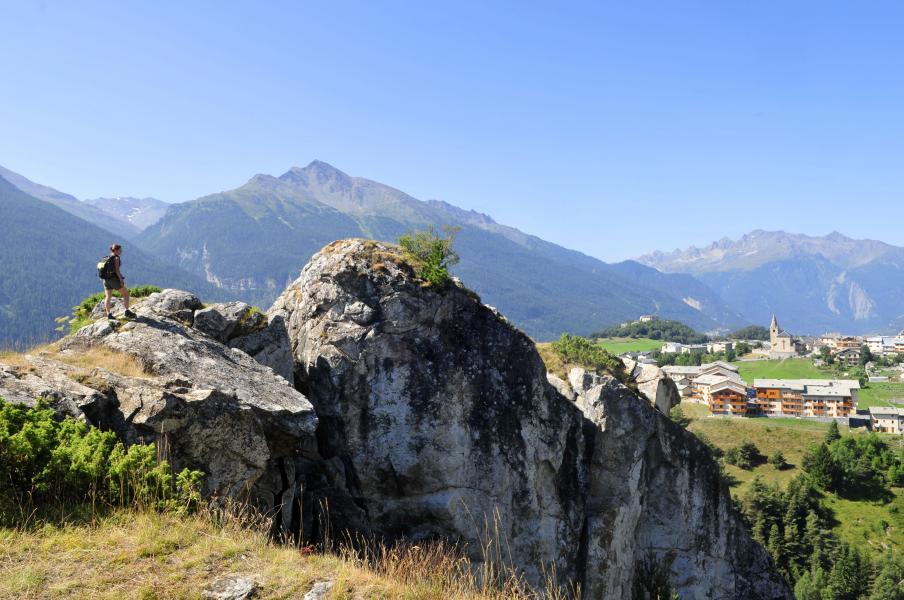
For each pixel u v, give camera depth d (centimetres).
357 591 1258
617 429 4188
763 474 12188
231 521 1530
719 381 16862
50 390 1666
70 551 1200
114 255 2438
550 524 3659
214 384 2133
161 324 2484
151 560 1229
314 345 3419
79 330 2286
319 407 3341
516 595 1622
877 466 11825
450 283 3638
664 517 4541
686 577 4528
